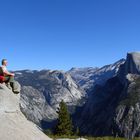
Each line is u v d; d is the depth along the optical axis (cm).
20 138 2138
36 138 2266
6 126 2169
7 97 2316
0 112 2231
